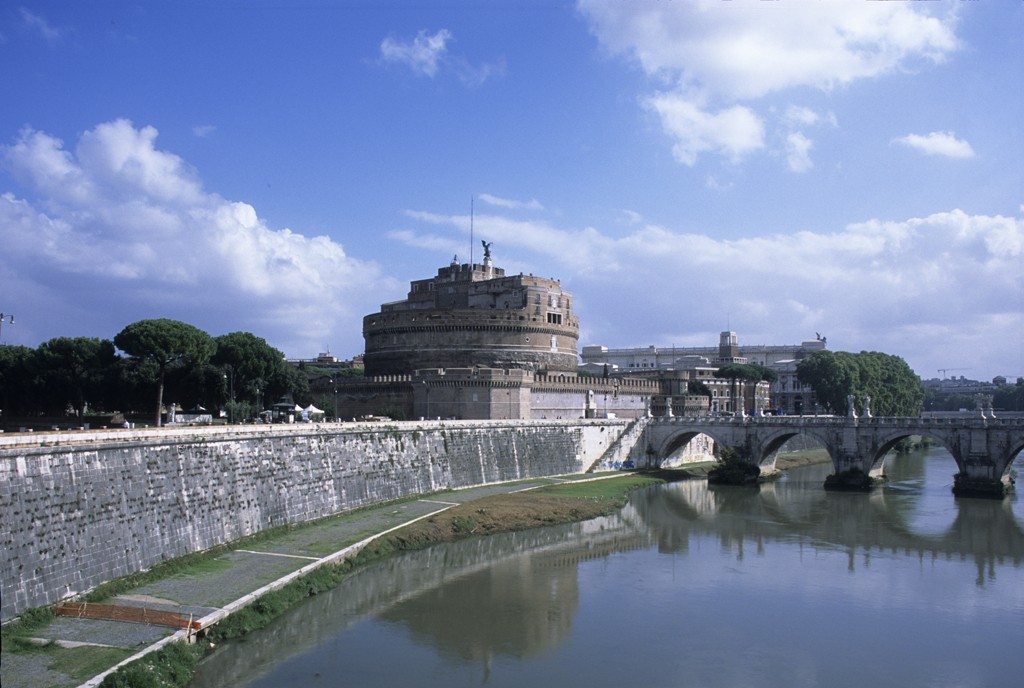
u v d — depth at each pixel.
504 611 74.38
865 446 154.62
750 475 164.38
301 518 96.44
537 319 193.25
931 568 91.12
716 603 77.88
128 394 134.75
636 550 99.19
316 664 61.19
